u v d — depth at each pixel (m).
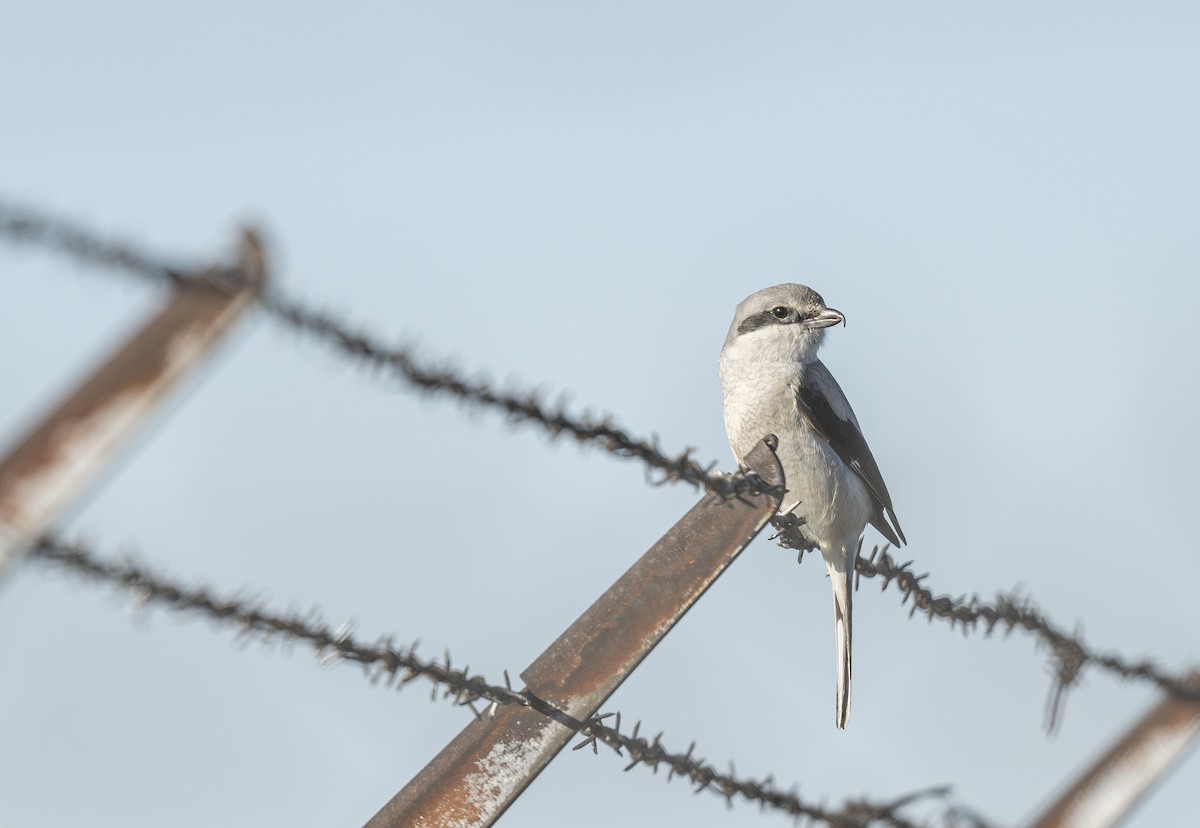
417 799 6.20
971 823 5.43
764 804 6.38
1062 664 7.09
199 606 4.63
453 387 4.79
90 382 3.30
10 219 3.13
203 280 3.32
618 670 6.39
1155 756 5.77
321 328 4.16
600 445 5.67
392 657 5.58
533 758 6.26
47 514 3.27
